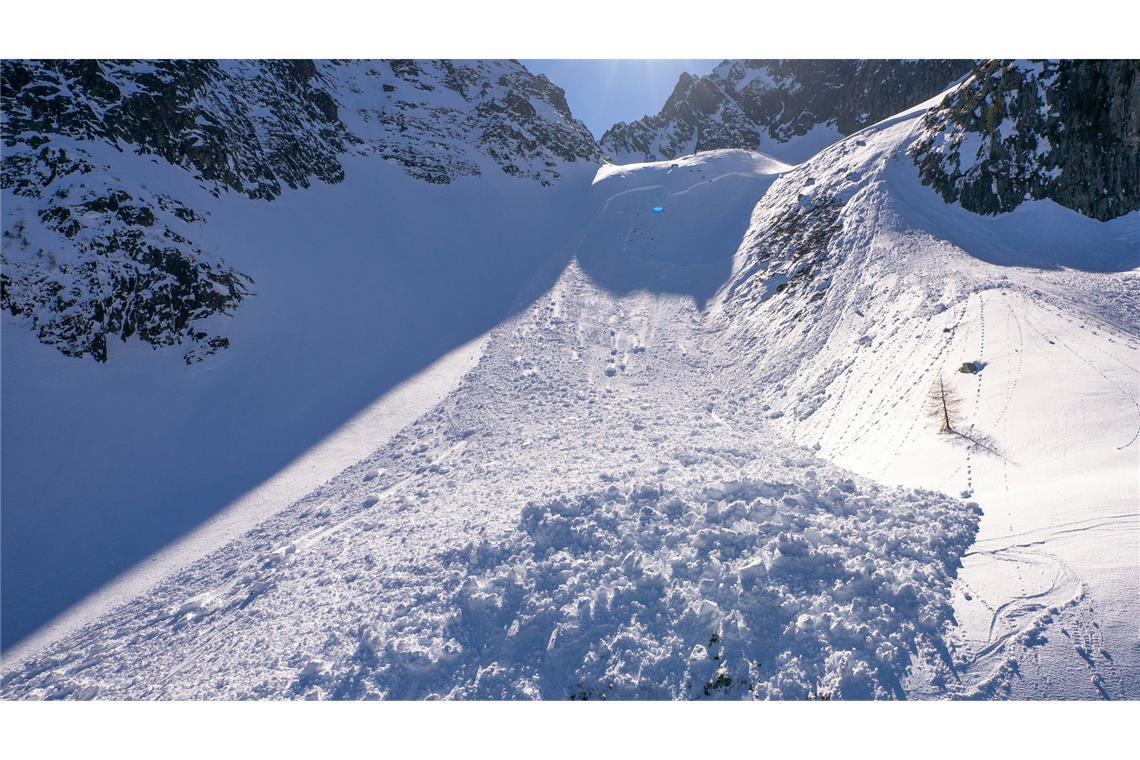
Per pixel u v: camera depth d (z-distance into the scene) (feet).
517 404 108.58
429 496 78.59
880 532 45.55
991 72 124.16
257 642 50.47
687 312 144.25
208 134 155.84
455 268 176.14
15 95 125.90
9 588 72.49
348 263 161.89
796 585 41.01
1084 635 32.50
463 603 45.47
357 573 57.41
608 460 76.89
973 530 44.09
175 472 93.50
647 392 110.73
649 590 42.78
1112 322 76.38
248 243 147.54
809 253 129.29
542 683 37.83
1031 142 114.01
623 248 182.70
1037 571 37.42
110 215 121.39
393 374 123.24
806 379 98.73
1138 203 104.22
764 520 48.85
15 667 59.26
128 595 70.03
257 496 88.48
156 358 114.32
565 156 282.36
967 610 36.22
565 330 139.44
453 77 301.02
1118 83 105.91
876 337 93.15
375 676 40.45
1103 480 44.34
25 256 109.50
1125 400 54.44
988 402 63.05
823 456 75.92
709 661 36.68
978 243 108.68
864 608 38.09
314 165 194.80
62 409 98.58
